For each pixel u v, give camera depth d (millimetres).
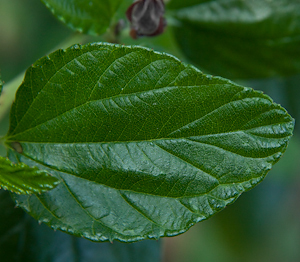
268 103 392
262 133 393
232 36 458
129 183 399
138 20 435
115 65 393
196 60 470
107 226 398
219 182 395
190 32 464
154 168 398
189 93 393
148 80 394
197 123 395
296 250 697
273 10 451
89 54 393
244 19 455
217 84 392
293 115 495
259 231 603
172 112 395
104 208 399
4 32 656
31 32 662
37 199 400
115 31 446
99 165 400
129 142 399
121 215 399
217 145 395
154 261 443
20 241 435
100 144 400
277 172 591
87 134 400
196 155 396
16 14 661
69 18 428
